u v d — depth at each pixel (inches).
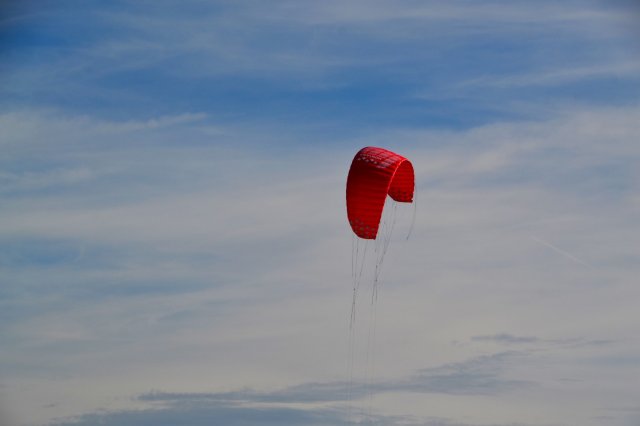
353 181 1781.5
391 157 1779.0
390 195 1962.4
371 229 1796.3
